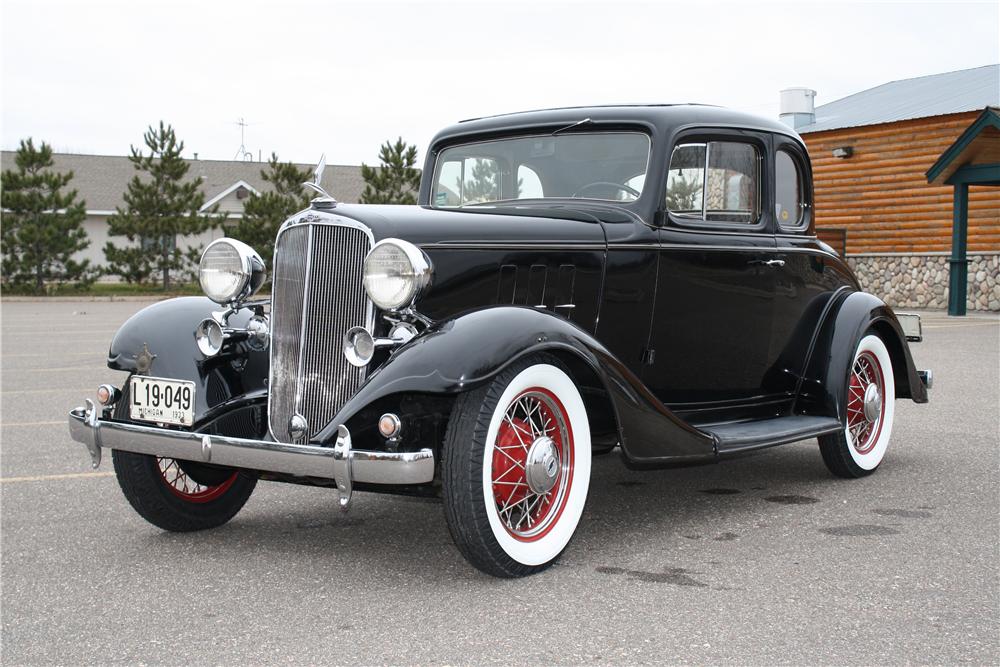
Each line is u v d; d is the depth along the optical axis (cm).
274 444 331
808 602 321
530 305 399
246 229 2806
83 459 577
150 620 312
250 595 335
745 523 428
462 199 514
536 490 351
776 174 504
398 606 321
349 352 344
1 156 4056
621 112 461
